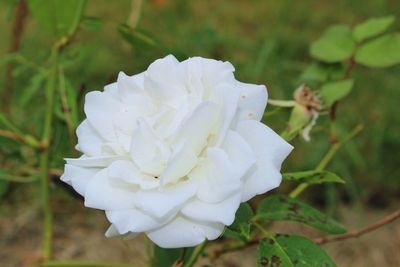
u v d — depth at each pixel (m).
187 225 0.42
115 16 0.99
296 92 0.51
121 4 1.02
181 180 0.42
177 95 0.43
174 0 1.00
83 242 0.71
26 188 0.75
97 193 0.42
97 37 0.93
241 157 0.41
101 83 0.81
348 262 0.69
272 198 0.49
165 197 0.41
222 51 0.83
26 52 0.82
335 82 0.54
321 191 0.75
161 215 0.41
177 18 0.99
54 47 0.56
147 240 0.54
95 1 1.03
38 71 0.64
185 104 0.42
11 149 0.58
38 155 0.60
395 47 0.55
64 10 0.55
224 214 0.41
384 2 0.99
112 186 0.42
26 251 0.70
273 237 0.47
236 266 0.67
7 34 0.94
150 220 0.41
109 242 0.71
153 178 0.42
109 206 0.42
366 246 0.71
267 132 0.42
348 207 0.74
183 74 0.43
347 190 0.75
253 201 0.70
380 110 0.81
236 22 1.02
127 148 0.42
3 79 0.78
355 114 0.81
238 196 0.41
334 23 1.00
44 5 0.55
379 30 0.56
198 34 0.81
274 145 0.42
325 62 0.57
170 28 0.92
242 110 0.43
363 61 0.55
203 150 0.42
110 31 0.95
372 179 0.77
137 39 0.55
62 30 0.56
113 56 0.87
